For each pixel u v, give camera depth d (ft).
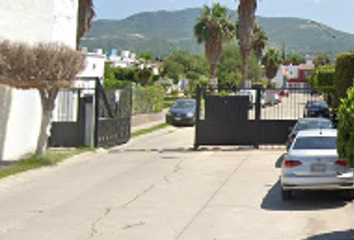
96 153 79.20
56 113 85.30
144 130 118.01
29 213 40.70
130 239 32.17
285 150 78.13
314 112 115.03
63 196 47.37
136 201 44.27
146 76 294.25
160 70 418.10
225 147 84.84
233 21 210.18
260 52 345.31
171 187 50.62
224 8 207.72
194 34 212.02
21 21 72.43
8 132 70.59
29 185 53.42
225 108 82.58
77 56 63.46
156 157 74.64
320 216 37.04
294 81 450.30
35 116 77.10
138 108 135.44
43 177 58.23
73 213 40.29
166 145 91.40
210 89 84.38
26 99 74.79
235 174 57.31
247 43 173.37
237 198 44.37
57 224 36.83
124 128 95.04
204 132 82.89
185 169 62.28
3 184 53.72
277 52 408.05
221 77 347.77
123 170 62.69
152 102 150.20
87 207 42.39
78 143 82.23
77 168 64.75
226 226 34.76
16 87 63.26
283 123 81.46
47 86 62.39
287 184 40.93
